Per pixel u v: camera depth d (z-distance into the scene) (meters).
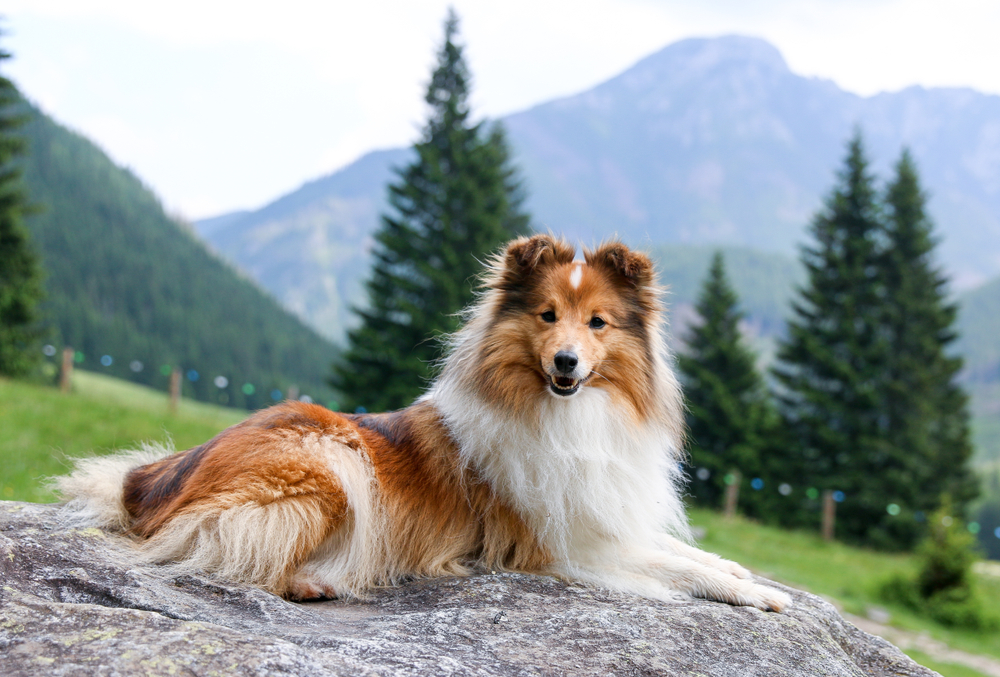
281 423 3.80
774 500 30.34
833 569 18.52
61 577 2.85
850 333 31.03
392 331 26.48
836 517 29.53
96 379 46.97
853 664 3.42
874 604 15.02
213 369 86.62
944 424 30.27
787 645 3.30
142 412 17.50
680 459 4.62
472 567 4.07
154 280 118.00
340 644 2.58
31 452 11.09
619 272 4.28
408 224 27.92
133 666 2.14
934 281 31.92
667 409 4.42
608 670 2.71
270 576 3.51
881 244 32.81
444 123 29.56
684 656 2.97
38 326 28.83
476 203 28.08
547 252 4.24
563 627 3.04
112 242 125.88
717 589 3.87
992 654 12.45
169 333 101.81
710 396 33.00
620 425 4.12
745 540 20.97
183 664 2.19
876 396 29.70
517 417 4.01
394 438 4.13
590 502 3.93
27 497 8.68
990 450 171.12
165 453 4.46
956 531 15.59
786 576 16.09
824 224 33.16
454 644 2.81
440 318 25.69
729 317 34.59
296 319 131.62
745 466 31.28
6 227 27.28
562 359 3.84
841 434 29.94
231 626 2.71
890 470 28.98
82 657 2.17
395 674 2.36
